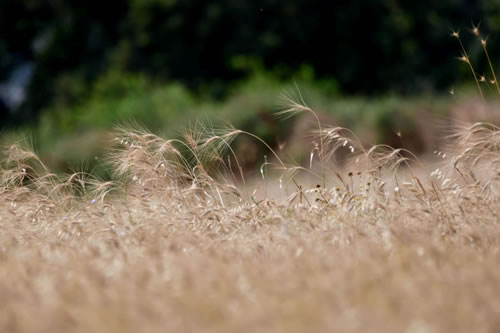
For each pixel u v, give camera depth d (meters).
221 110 65.38
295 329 9.30
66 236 19.03
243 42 97.19
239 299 10.80
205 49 99.88
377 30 100.56
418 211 17.98
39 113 109.94
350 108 66.38
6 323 10.07
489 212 18.34
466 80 94.94
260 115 61.47
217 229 18.69
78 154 56.00
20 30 115.31
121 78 85.25
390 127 62.59
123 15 109.81
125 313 10.25
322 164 21.75
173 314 10.14
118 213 20.12
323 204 20.14
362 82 102.31
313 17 99.38
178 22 98.12
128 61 101.62
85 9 110.06
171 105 71.06
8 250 17.16
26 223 20.75
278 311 10.05
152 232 18.02
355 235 16.39
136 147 21.39
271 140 58.78
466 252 14.62
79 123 75.00
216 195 21.55
